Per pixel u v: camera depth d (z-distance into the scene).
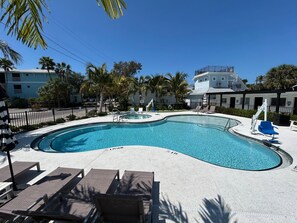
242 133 8.84
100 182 3.09
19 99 27.84
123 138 9.37
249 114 14.56
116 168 4.46
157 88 21.47
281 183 3.68
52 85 25.47
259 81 38.19
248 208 2.82
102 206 2.00
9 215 2.12
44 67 30.30
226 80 26.44
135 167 4.52
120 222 2.09
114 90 19.92
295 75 20.59
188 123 13.66
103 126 12.04
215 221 2.50
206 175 4.04
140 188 2.84
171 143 8.50
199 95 26.16
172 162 4.85
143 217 2.00
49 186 2.97
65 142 8.63
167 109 22.12
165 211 2.73
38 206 2.36
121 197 1.87
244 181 3.75
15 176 3.53
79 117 13.89
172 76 23.03
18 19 2.19
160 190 3.38
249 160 6.27
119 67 39.47
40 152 5.74
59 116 15.52
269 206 2.88
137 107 21.27
